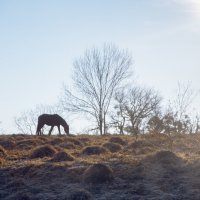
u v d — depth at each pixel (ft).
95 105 147.74
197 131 85.40
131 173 50.31
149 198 44.47
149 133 80.07
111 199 44.98
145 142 69.51
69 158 58.39
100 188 47.80
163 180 48.19
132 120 106.83
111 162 54.13
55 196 46.50
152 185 47.44
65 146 74.08
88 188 47.91
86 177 49.57
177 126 81.51
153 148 65.72
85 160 56.59
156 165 51.90
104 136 93.71
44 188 49.08
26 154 66.54
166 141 72.18
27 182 51.44
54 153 64.18
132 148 67.31
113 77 150.71
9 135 97.55
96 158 58.75
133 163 52.80
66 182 50.21
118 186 47.85
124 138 81.82
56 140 79.97
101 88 148.66
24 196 46.83
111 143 69.51
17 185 50.60
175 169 50.62
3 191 49.73
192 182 47.21
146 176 49.47
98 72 149.28
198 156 55.98
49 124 105.60
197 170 49.78
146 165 51.75
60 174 52.19
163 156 53.11
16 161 61.21
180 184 47.11
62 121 105.70
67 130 105.81
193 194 44.68
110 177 49.34
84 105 149.07
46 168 54.24
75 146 74.38
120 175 50.21
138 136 83.41
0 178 53.67
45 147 65.05
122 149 67.10
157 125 80.07
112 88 150.00
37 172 53.42
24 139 85.97
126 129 106.11
